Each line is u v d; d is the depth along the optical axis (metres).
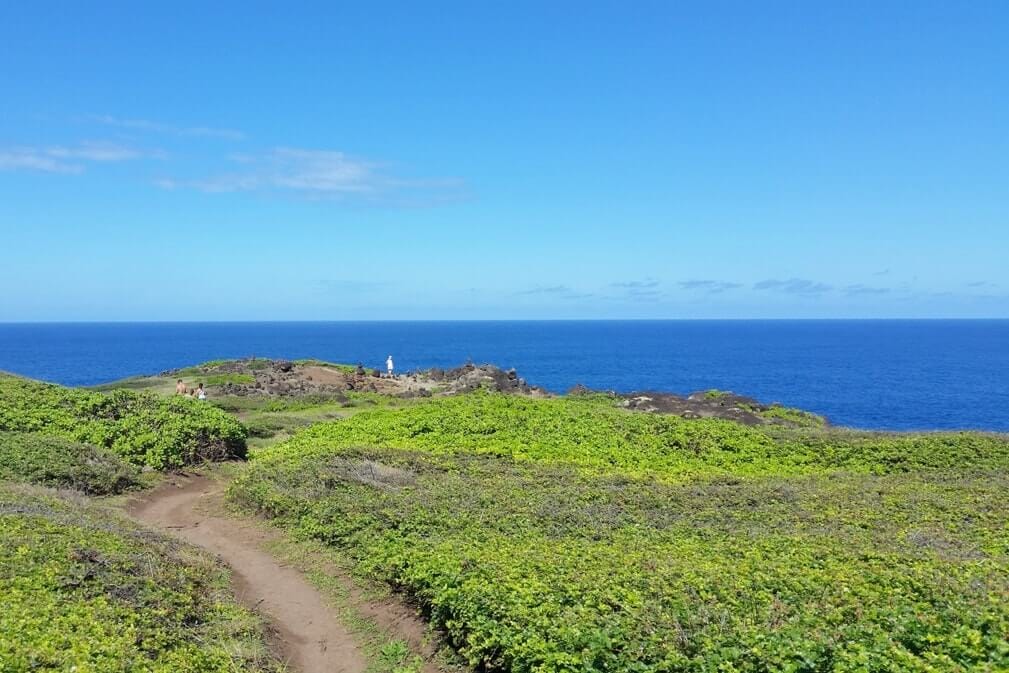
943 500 19.73
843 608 11.01
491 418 31.03
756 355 181.12
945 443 27.64
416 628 13.49
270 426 38.41
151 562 14.30
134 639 10.72
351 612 14.41
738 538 15.98
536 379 114.88
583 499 20.06
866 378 115.62
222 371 61.78
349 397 51.09
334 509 18.75
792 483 23.09
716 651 9.77
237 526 20.03
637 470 24.86
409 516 17.61
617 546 15.45
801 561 13.70
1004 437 28.81
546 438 28.47
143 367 141.00
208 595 14.24
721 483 23.11
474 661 11.54
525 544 15.38
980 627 9.95
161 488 24.14
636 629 10.60
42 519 15.16
